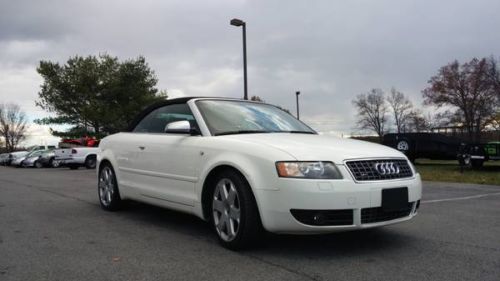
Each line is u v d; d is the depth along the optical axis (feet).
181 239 15.30
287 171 12.37
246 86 60.85
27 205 23.72
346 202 12.15
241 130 16.07
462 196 27.61
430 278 11.11
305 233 12.46
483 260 12.69
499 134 160.35
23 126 285.43
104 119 118.73
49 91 120.98
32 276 11.43
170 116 18.15
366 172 12.73
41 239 15.42
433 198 26.55
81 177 48.34
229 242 13.76
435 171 47.67
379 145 15.07
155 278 11.22
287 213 12.28
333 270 11.77
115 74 125.29
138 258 13.00
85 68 120.98
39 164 106.32
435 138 57.16
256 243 13.65
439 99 176.14
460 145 50.75
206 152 14.87
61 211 21.50
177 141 16.48
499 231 16.57
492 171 47.42
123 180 20.06
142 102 124.57
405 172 13.84
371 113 247.50
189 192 15.67
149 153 18.04
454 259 12.78
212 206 14.75
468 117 169.17
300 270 11.78
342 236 15.55
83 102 122.11
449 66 173.47
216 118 16.43
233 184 13.71
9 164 134.72
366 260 12.67
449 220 18.80
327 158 12.58
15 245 14.58
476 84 164.76
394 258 12.87
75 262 12.64
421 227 17.25
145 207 22.25
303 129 18.07
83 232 16.51
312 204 12.03
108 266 12.24
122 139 20.52
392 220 13.12
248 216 13.12
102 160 21.72
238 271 11.73
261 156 13.01
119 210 21.35
